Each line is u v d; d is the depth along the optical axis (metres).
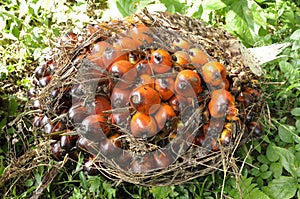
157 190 0.91
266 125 0.95
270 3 1.11
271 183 0.91
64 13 1.16
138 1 1.08
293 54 1.01
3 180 0.95
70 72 0.88
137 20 0.93
